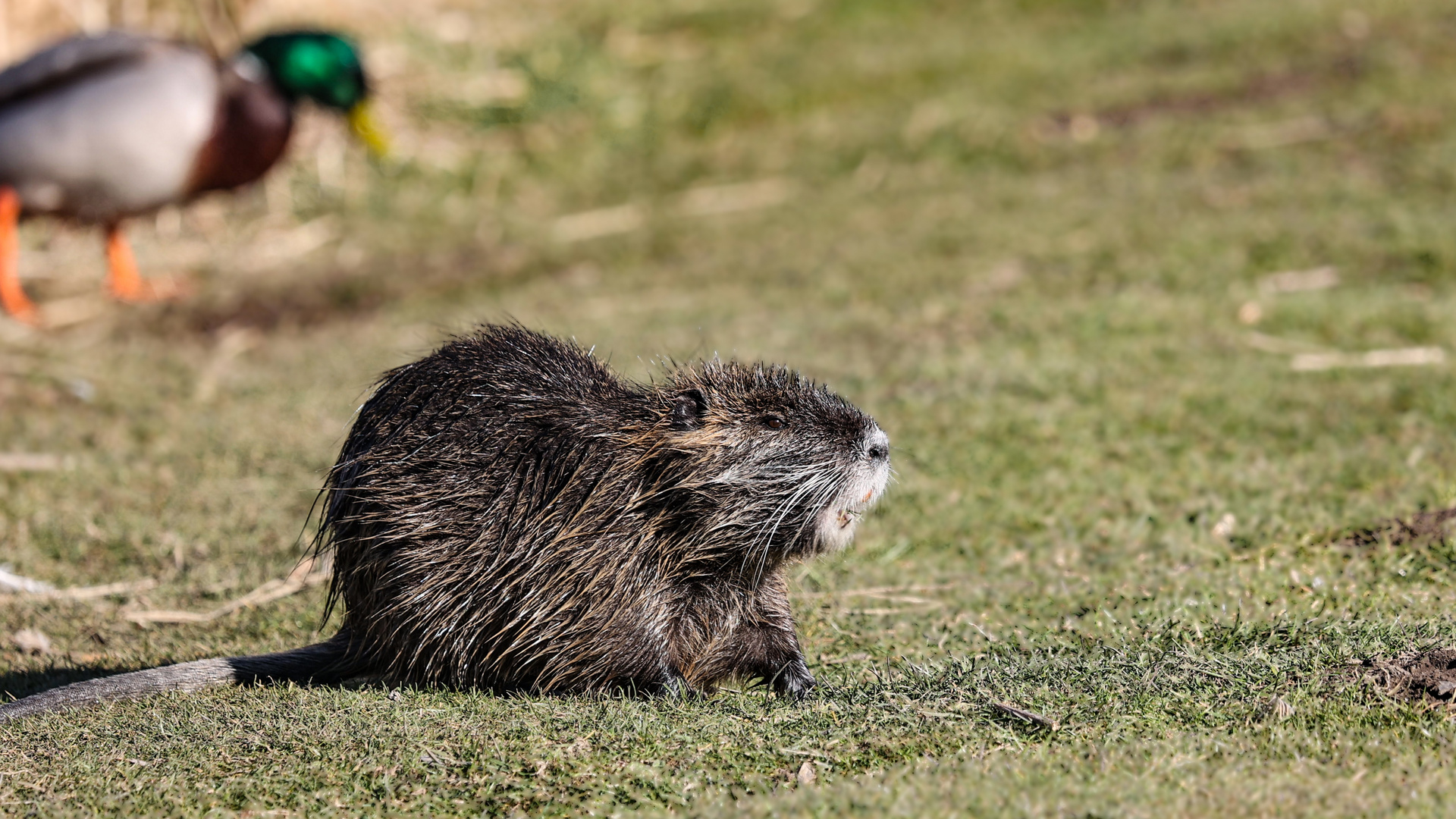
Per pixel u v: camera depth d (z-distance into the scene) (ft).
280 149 112.98
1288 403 75.36
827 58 161.17
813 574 58.59
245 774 39.86
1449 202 107.34
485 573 45.91
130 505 73.10
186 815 37.68
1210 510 61.41
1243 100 138.10
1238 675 41.47
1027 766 36.88
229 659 49.24
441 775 39.04
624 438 46.06
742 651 47.47
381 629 47.85
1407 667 40.55
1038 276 103.76
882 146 139.64
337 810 37.65
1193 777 35.40
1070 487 66.44
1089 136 135.13
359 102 116.67
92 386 95.71
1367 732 37.27
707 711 43.29
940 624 51.98
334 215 135.33
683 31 171.22
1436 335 83.71
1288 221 107.76
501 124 150.10
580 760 39.42
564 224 131.64
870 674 46.80
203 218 134.10
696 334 97.19
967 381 83.61
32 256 126.62
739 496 46.11
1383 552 53.62
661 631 45.93
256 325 110.73
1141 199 117.91
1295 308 90.17
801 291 106.22
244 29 150.92
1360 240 102.01
